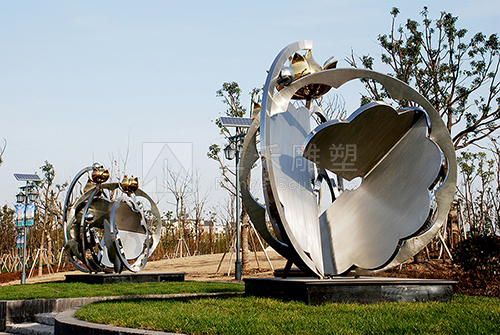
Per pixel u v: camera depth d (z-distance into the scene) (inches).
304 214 307.0
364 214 324.8
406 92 323.3
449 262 620.1
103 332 225.0
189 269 809.5
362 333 196.4
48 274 994.7
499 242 427.8
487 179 910.4
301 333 197.9
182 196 1352.1
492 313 242.8
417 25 728.3
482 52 692.1
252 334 200.2
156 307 290.4
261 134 274.8
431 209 297.0
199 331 210.1
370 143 317.1
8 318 377.4
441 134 318.7
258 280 324.2
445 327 207.3
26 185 723.4
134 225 605.9
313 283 273.4
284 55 296.0
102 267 593.3
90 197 569.3
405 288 291.9
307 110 344.2
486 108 681.0
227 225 1332.4
